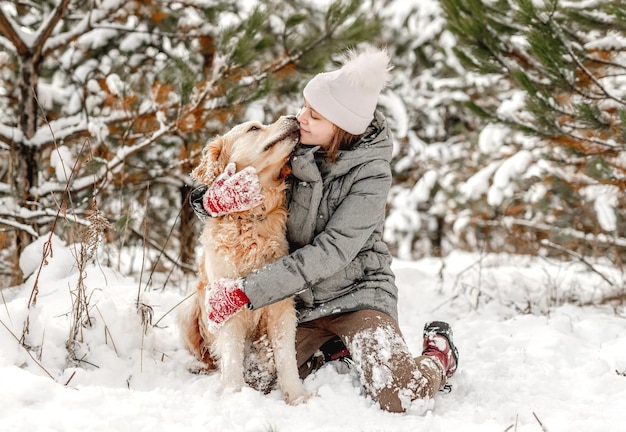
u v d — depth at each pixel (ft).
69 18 19.07
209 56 19.48
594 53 15.64
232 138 9.37
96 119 16.29
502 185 23.07
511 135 25.11
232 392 8.41
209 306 8.61
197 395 8.52
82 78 20.25
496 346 11.46
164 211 25.80
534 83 15.88
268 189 9.16
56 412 7.16
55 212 15.44
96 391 7.72
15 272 15.84
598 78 15.44
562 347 10.95
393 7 35.81
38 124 18.75
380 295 9.11
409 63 37.35
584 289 17.08
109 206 19.22
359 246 8.82
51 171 16.39
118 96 15.85
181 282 16.79
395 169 35.81
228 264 8.98
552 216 25.40
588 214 23.61
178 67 17.03
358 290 9.14
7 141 16.34
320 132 9.22
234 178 8.71
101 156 15.90
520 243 23.52
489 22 15.96
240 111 16.22
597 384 9.04
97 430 6.73
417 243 41.63
